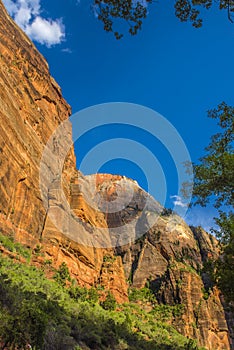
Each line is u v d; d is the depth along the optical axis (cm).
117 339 2827
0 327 1170
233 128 1527
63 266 5697
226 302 1747
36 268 4803
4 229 4662
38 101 8650
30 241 5288
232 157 1433
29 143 6531
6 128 5353
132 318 6056
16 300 1800
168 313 9119
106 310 5597
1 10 8200
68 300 3906
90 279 6919
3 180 4847
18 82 7675
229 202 1559
